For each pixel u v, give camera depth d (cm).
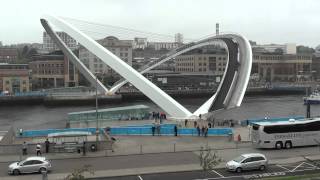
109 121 8769
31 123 12375
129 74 9219
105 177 4528
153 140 6581
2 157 5519
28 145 5700
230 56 12200
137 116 9325
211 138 6706
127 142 6431
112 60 9550
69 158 5438
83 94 19162
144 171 4744
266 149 5884
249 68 10469
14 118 13762
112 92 19162
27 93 19838
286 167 4816
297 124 6009
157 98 8831
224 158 5328
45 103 18462
